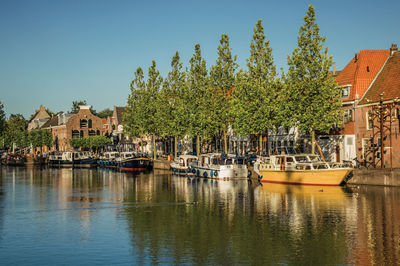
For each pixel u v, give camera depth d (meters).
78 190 43.75
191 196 37.25
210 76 57.09
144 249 20.59
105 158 85.00
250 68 49.16
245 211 29.48
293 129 58.94
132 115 82.62
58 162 92.69
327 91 42.53
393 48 50.09
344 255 19.28
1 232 24.42
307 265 18.08
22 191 43.38
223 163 52.72
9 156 104.69
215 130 57.66
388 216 26.88
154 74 75.56
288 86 44.72
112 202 35.06
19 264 18.62
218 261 18.70
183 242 21.73
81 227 25.55
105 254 19.91
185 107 59.34
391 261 18.41
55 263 18.72
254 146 66.06
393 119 43.47
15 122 162.00
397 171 38.44
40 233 24.14
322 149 54.34
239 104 48.78
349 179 41.88
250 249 20.36
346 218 26.55
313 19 42.97
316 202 32.25
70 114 128.62
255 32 48.97
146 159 73.69
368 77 50.78
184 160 61.22
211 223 25.95
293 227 24.50
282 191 38.66
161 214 29.28
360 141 48.28
